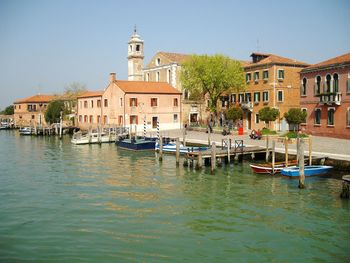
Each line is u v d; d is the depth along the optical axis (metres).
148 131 52.38
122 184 22.12
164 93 54.53
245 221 15.38
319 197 18.83
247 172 25.08
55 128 63.06
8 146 44.88
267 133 38.22
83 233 14.02
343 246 12.98
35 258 11.99
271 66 46.91
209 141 33.44
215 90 50.00
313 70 37.53
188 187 21.20
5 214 16.27
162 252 12.45
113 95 54.84
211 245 12.99
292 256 12.22
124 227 14.66
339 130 34.94
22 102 89.06
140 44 66.69
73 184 22.22
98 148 41.50
